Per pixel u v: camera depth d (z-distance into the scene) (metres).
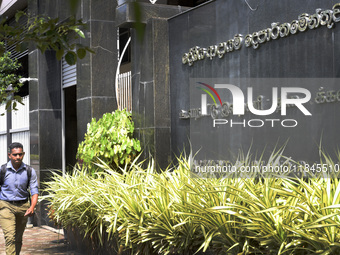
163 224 5.68
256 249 4.71
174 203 5.56
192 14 8.38
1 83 14.84
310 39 6.17
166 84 8.94
